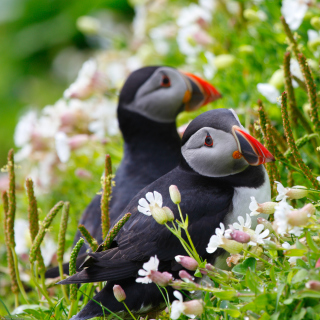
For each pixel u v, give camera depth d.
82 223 6.63
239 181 5.16
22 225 7.36
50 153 8.84
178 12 10.28
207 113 5.29
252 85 7.67
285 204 4.18
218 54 8.64
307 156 6.41
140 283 4.91
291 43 6.09
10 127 13.80
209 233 5.02
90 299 5.03
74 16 13.63
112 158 8.65
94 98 9.16
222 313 4.39
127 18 13.39
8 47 14.27
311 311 3.83
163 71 7.33
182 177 5.35
